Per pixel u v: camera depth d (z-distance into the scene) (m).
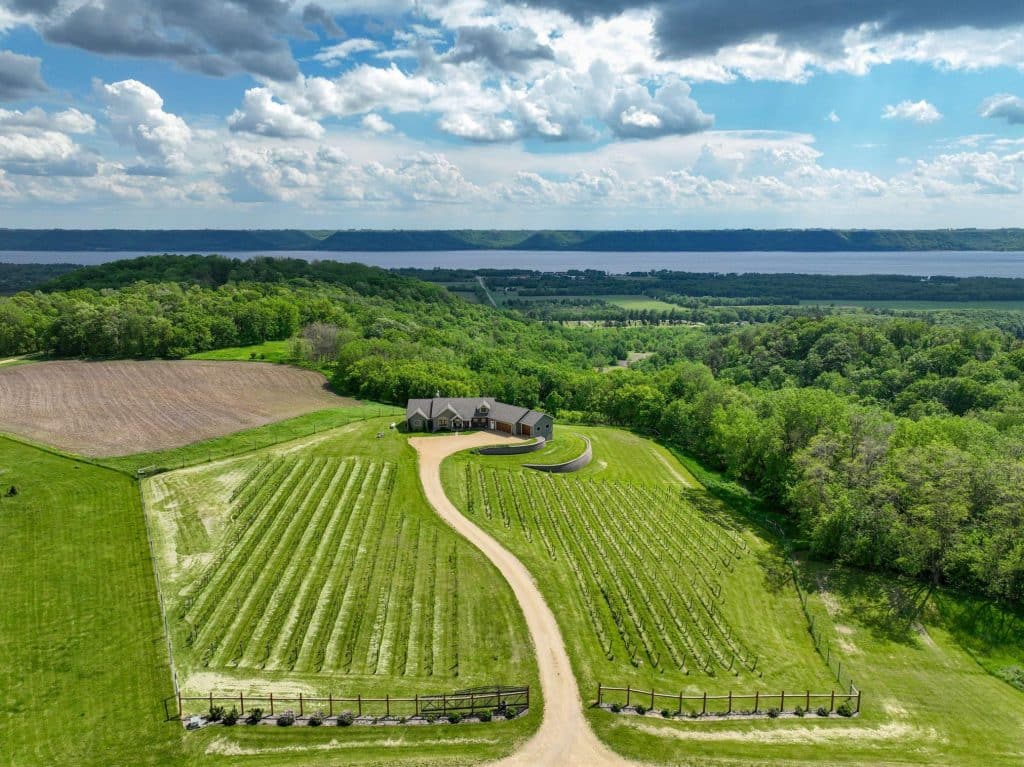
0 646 52.31
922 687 53.62
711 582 68.31
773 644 58.59
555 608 59.28
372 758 40.75
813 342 187.62
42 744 42.41
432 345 177.88
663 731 44.09
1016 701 52.41
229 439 101.69
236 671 49.62
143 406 119.31
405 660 51.34
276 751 41.34
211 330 169.38
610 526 80.69
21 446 94.31
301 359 157.38
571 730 43.69
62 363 150.88
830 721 47.19
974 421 97.94
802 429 94.62
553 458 105.38
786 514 92.50
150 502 78.44
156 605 57.97
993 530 68.44
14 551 66.19
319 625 55.69
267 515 76.06
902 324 181.38
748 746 43.22
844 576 72.69
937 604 66.50
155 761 40.62
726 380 168.75
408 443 106.38
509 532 75.31
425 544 70.88
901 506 74.94
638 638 56.56
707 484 105.25
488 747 41.94
